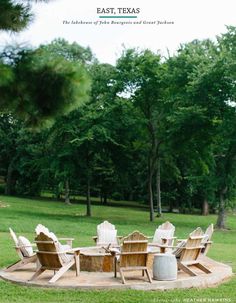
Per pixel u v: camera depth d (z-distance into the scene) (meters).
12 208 42.00
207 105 32.25
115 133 36.00
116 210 49.38
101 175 54.75
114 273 11.84
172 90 35.50
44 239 10.87
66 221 31.52
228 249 19.27
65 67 6.89
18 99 6.95
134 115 36.81
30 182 60.16
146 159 40.78
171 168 44.69
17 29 7.65
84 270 12.31
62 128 35.12
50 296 9.69
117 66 36.53
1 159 62.72
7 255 15.25
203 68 31.42
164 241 13.15
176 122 32.44
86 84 6.94
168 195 54.44
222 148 32.88
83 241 20.23
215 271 12.43
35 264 13.28
